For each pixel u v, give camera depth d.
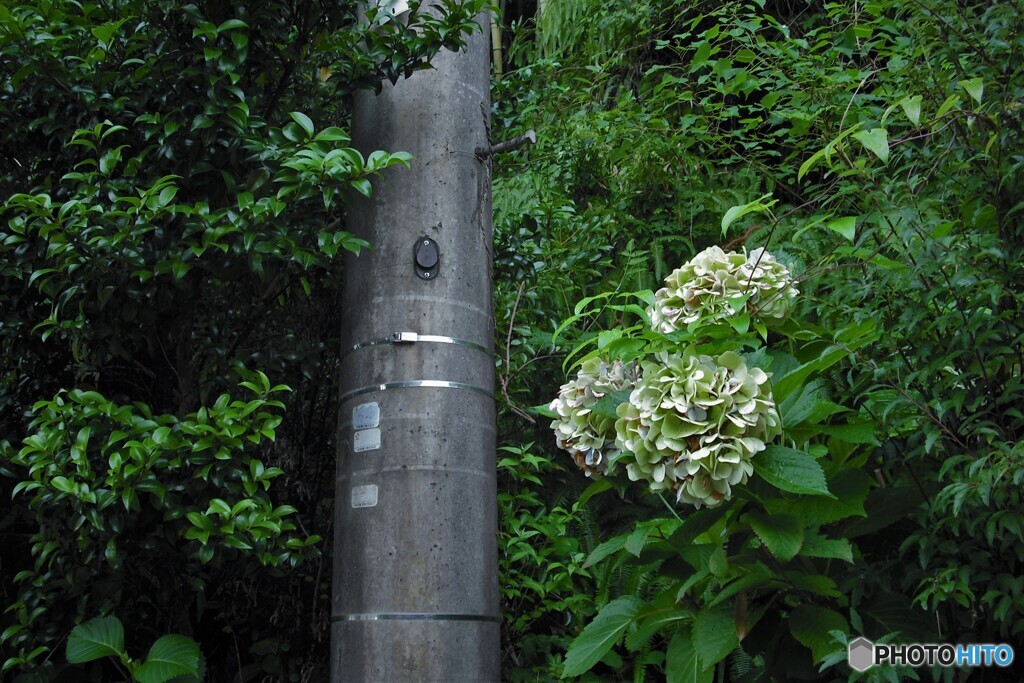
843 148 2.78
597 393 2.61
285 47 3.40
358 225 3.45
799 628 2.37
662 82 5.52
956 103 2.62
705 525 2.43
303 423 3.93
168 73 3.28
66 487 2.87
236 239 3.17
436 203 3.41
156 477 3.00
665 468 2.30
